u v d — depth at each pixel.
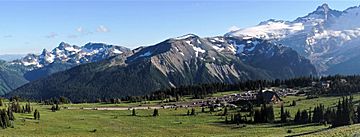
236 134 136.75
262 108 178.25
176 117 196.75
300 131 133.62
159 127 160.38
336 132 89.38
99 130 147.00
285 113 182.25
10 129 136.25
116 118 186.25
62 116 183.00
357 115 149.75
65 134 133.75
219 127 162.12
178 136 136.75
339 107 145.88
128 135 137.38
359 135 80.00
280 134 124.56
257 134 132.25
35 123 153.00
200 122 178.12
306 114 169.50
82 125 157.50
